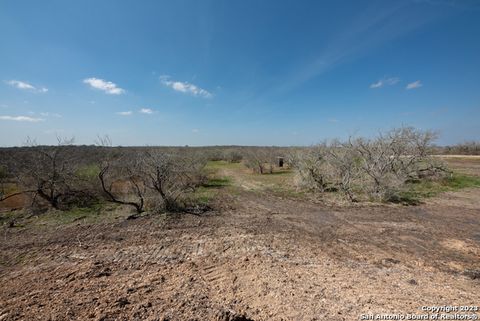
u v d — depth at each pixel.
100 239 6.75
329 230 7.54
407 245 6.39
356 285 4.30
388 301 3.74
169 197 9.69
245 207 10.25
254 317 3.31
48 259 5.54
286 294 3.94
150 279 4.50
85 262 5.36
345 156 12.69
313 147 15.25
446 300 3.79
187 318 3.08
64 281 4.48
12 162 10.32
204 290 4.06
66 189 10.20
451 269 5.09
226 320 3.05
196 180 14.91
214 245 6.32
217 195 12.45
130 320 3.06
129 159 10.06
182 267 5.06
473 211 9.41
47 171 9.74
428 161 15.20
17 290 4.16
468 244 6.39
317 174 13.48
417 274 4.83
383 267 5.14
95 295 3.86
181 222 8.25
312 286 4.23
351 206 10.32
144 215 8.89
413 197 11.55
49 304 3.60
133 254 5.78
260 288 4.14
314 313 3.41
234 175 20.16
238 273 4.76
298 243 6.48
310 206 10.42
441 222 8.23
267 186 14.99
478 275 4.72
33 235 7.07
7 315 3.34
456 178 15.39
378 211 9.58
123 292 3.96
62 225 7.89
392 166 13.81
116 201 9.08
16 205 10.23
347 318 3.29
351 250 6.06
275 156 25.50
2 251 5.99
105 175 10.21
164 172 9.88
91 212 9.24
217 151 38.72
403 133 14.64
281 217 8.90
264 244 6.37
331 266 5.14
